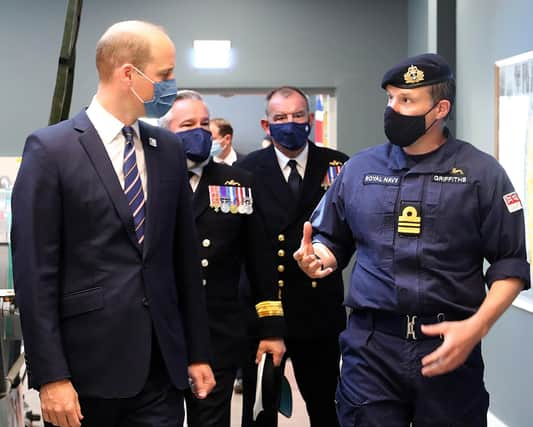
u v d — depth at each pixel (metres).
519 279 2.26
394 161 2.39
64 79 2.47
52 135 2.05
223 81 6.14
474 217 2.29
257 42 6.14
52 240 2.01
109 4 6.04
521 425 3.99
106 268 2.04
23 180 2.02
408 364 2.29
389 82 2.34
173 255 2.29
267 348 2.93
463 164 2.32
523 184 3.86
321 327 3.24
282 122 3.27
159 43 2.11
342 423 2.45
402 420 2.35
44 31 6.01
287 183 3.33
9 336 2.60
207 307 2.83
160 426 2.10
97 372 2.02
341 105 6.18
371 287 2.34
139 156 2.15
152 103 2.11
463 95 4.91
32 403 4.41
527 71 3.79
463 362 2.19
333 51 6.16
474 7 4.64
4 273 2.68
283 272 3.26
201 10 6.11
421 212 2.30
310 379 3.35
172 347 2.12
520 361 4.00
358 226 2.40
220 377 2.83
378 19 6.17
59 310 2.04
